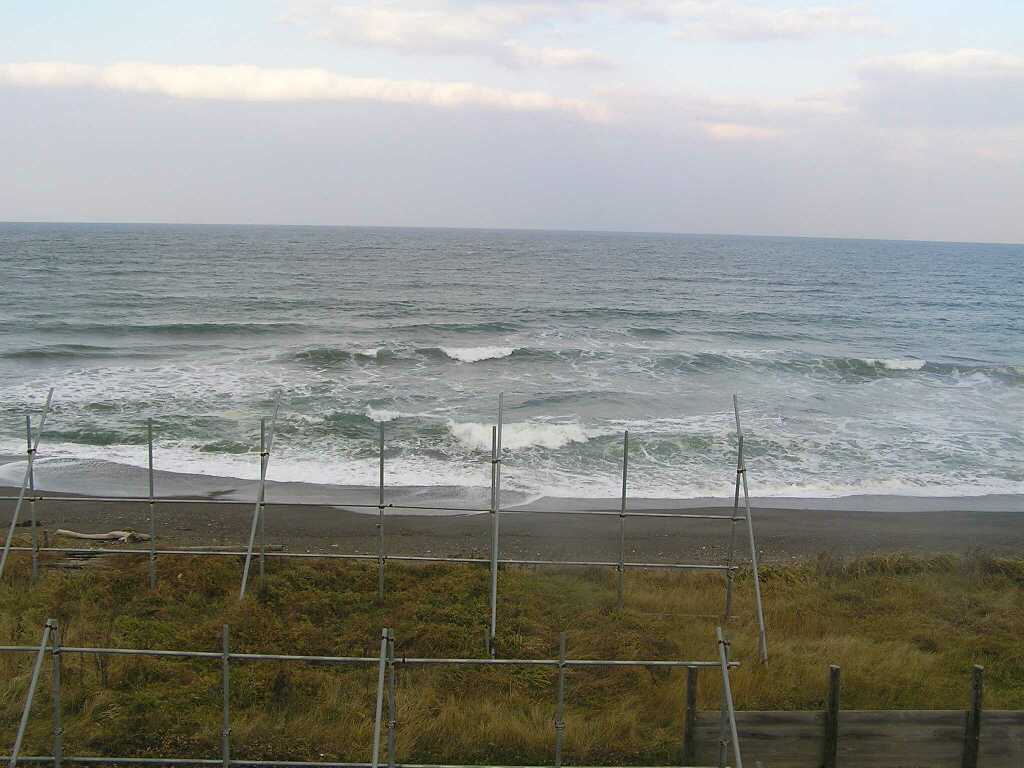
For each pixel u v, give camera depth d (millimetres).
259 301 55125
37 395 26719
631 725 8039
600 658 9570
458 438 23266
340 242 164375
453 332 44438
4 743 7449
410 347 36906
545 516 17891
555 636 10344
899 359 37188
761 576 13812
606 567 14117
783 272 104062
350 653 9547
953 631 11156
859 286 84562
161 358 34156
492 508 10992
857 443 24406
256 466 20562
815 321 53719
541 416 26328
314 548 15172
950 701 8844
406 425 24375
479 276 84438
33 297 53812
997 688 9359
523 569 13391
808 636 10914
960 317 58562
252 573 12445
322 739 7695
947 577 13977
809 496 19906
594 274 92188
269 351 35906
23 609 10852
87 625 10102
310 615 11016
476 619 10844
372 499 18469
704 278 90375
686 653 9758
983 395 31844
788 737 7211
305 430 23578
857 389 32281
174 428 23438
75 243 129500
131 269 79500
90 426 23375
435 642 9930
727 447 23469
